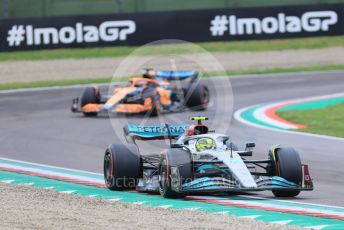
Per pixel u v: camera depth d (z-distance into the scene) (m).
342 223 34.88
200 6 155.62
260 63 134.50
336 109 90.75
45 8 155.00
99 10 156.12
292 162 41.81
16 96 108.00
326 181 49.34
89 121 84.12
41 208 37.50
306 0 155.25
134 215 35.66
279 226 33.41
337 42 145.38
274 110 92.12
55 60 133.62
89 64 131.62
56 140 71.44
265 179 41.09
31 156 62.69
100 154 63.22
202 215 35.94
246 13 136.25
